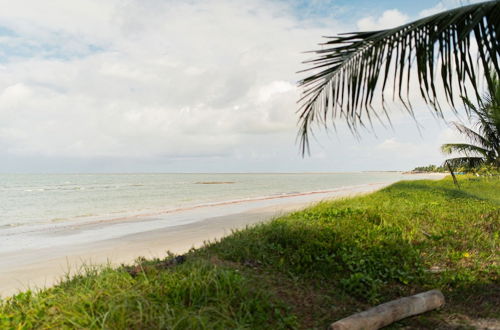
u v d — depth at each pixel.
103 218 16.97
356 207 11.85
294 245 6.82
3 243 10.65
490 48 2.79
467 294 5.10
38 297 4.18
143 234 11.68
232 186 63.22
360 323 3.83
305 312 4.48
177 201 28.58
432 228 8.79
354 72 3.35
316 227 8.20
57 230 13.17
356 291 5.13
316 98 3.66
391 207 12.38
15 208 23.36
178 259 5.61
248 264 5.85
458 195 18.95
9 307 4.04
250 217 15.41
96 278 4.66
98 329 3.31
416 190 22.45
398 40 3.13
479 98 2.86
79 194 39.78
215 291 4.36
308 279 5.52
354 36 3.28
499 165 13.40
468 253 6.72
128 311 3.63
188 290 4.26
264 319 4.03
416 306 4.33
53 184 77.94
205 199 30.55
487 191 22.94
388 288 5.37
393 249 6.65
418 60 3.03
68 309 3.66
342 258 6.09
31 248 9.82
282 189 49.69
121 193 41.44
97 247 9.65
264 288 4.86
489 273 5.77
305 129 3.79
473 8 2.88
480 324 4.18
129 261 7.79
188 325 3.55
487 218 10.03
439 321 4.30
